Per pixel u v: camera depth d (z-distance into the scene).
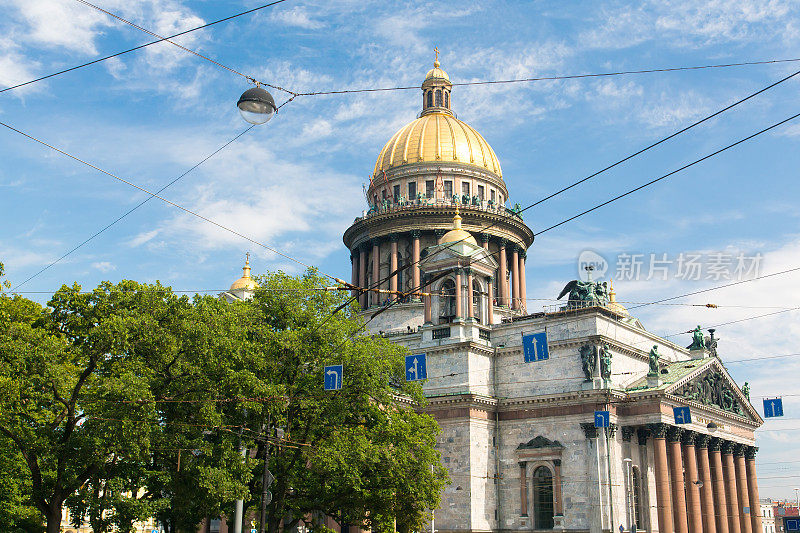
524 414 95.19
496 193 132.50
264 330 64.06
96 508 52.69
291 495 66.19
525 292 130.00
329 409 63.84
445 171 129.12
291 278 70.38
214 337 57.03
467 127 138.12
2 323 54.72
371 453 62.38
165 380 57.53
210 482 53.50
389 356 71.06
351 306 75.81
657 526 93.69
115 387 51.41
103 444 52.00
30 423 56.62
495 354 100.19
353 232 132.38
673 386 92.19
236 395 58.34
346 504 66.06
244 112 32.44
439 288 103.38
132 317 55.62
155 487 58.53
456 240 103.38
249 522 67.00
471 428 93.19
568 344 94.00
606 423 85.62
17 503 60.44
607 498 86.69
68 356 58.22
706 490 96.69
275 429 61.53
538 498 92.56
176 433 55.41
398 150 134.25
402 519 70.88
